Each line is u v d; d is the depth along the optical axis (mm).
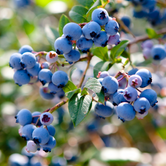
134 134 1152
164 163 930
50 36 639
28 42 1054
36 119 583
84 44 559
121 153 846
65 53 563
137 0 691
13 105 1021
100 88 547
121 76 586
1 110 975
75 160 901
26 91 1026
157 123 1037
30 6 1068
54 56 574
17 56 580
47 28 644
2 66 963
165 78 927
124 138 1042
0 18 1082
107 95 570
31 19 1043
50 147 564
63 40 556
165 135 1106
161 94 832
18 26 1101
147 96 546
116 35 570
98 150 873
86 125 1001
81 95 561
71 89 575
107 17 555
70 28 551
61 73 567
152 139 1035
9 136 985
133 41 698
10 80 998
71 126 946
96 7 577
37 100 1057
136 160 830
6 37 1109
